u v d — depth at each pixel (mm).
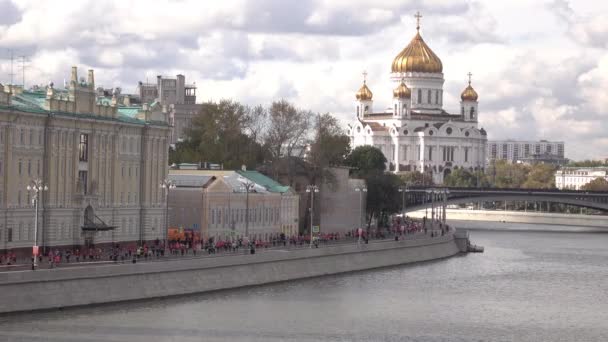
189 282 190875
